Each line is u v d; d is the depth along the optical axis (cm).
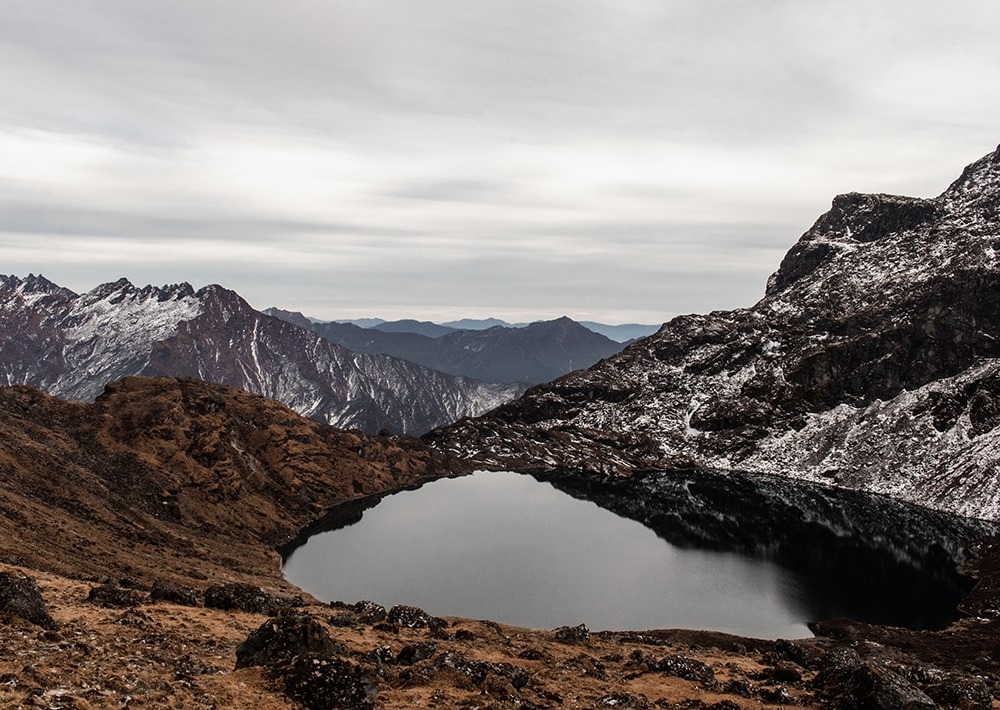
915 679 5906
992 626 11781
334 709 3231
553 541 17375
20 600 3875
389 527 18538
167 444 18400
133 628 4253
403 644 5297
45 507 12469
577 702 4150
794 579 14800
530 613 11819
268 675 3519
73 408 18700
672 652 7281
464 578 13862
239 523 17250
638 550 16762
